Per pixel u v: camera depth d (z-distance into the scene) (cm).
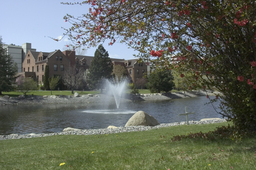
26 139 1113
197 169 464
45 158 661
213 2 552
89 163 568
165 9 589
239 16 533
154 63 662
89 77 6047
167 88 5941
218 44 619
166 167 488
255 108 633
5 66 4762
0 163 637
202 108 3291
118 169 502
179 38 590
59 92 5666
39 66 7206
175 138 797
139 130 1261
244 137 668
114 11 610
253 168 446
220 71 646
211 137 729
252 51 606
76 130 1405
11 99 4322
